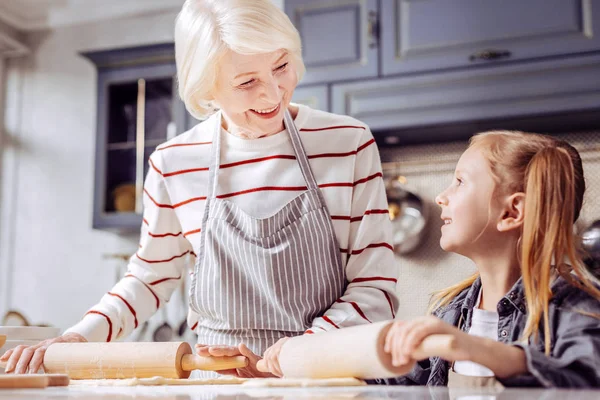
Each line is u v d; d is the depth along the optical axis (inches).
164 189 51.8
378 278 46.6
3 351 49.2
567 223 35.7
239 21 42.6
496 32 95.8
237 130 50.3
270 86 44.1
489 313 38.9
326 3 105.3
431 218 107.8
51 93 143.5
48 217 139.8
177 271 54.0
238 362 39.7
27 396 27.0
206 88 45.9
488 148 39.6
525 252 35.5
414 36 100.1
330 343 32.6
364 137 49.9
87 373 41.0
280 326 46.9
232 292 47.6
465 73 97.0
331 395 26.6
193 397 26.0
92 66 141.9
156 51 125.3
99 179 128.0
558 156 36.8
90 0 138.0
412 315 107.0
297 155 48.9
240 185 49.4
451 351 26.6
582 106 90.5
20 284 139.3
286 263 46.9
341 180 48.5
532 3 94.5
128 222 125.1
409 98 99.5
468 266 105.1
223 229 48.3
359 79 102.4
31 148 143.1
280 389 30.0
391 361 29.4
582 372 28.4
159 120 127.2
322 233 47.7
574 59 91.8
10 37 144.1
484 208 38.5
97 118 129.6
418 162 109.5
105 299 51.4
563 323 32.5
